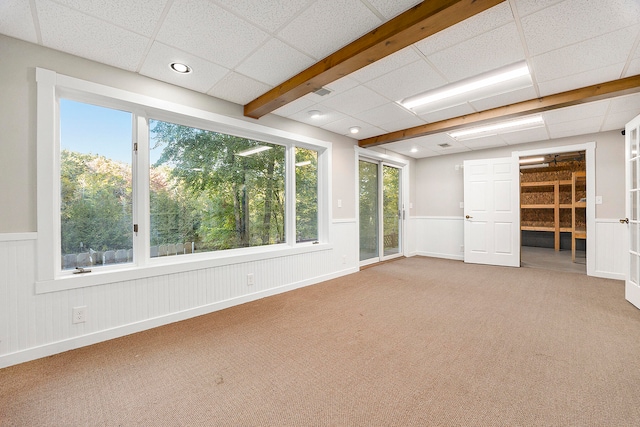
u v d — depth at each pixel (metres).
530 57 2.17
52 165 2.02
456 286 3.71
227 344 2.16
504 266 4.95
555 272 4.48
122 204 2.45
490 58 2.19
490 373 1.74
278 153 3.72
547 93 2.83
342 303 3.09
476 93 2.83
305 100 3.02
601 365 1.80
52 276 2.02
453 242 5.78
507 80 2.55
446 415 1.38
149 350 2.07
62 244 2.16
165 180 2.71
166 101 2.56
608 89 2.58
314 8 1.65
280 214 3.74
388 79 2.54
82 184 2.26
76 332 2.11
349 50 2.02
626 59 2.18
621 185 4.01
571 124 3.76
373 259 5.34
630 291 2.97
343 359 1.93
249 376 1.74
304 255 3.83
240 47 2.04
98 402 1.50
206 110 2.83
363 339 2.22
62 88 2.10
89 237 2.29
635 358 1.88
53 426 1.33
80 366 1.85
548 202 7.44
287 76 2.48
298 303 3.11
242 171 3.34
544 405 1.44
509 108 3.15
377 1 1.60
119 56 2.14
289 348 2.09
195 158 2.93
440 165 5.97
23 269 1.92
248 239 3.39
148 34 1.88
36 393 1.57
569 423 1.32
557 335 2.24
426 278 4.17
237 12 1.68
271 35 1.91
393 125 3.93
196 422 1.36
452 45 2.01
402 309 2.88
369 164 5.31
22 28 1.79
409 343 2.14
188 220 2.88
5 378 1.72
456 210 5.75
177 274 2.65
